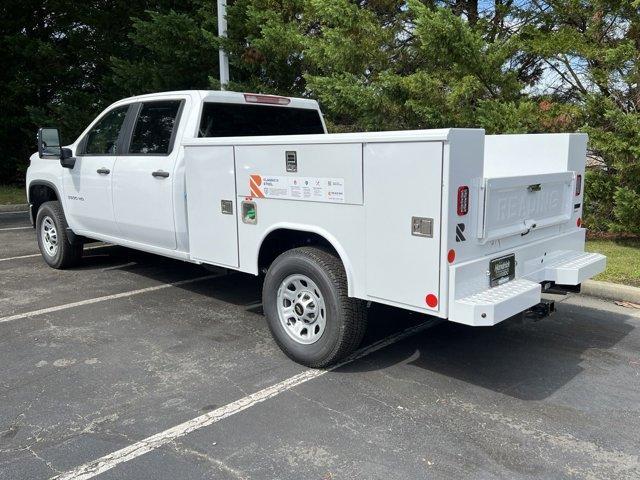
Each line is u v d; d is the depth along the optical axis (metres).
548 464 3.32
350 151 4.05
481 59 8.42
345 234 4.21
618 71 8.39
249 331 5.46
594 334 5.36
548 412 3.91
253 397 4.12
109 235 6.86
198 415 3.87
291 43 11.00
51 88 17.53
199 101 5.73
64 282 7.21
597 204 8.81
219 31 11.79
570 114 8.43
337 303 4.30
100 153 6.79
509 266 4.16
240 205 4.95
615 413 3.90
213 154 5.12
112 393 4.19
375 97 9.17
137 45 16.30
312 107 6.94
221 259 5.27
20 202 14.56
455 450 3.45
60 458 3.39
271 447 3.49
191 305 6.26
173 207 5.70
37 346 5.08
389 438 3.59
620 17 8.64
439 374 4.51
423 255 3.79
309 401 4.06
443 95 9.05
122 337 5.30
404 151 3.77
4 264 8.23
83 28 17.02
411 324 5.63
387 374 4.50
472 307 3.64
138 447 3.50
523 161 5.16
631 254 7.88
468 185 3.73
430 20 8.08
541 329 5.49
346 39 9.67
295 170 4.44
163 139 5.94
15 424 3.77
